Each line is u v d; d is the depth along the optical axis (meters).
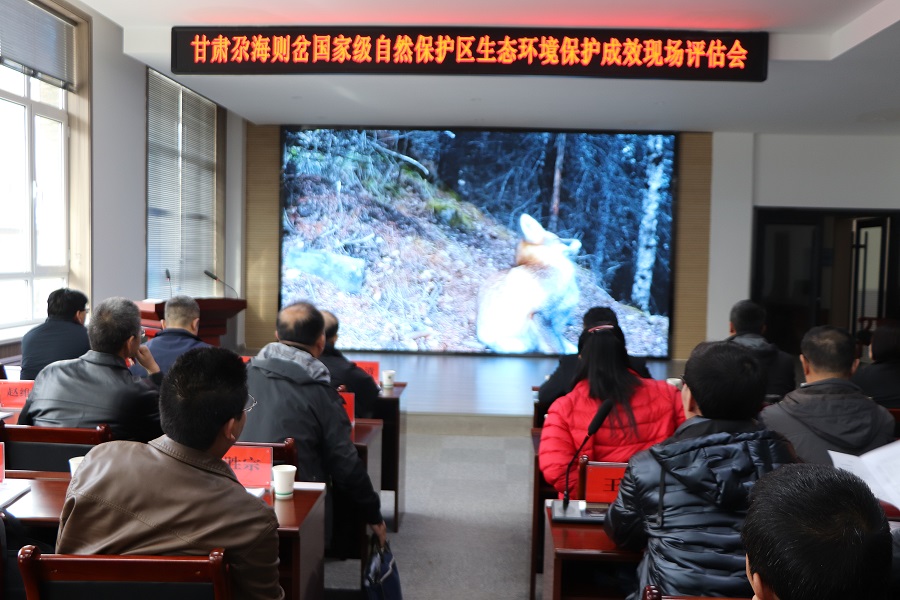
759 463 1.55
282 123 9.54
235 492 1.45
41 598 1.30
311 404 2.50
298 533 1.84
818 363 2.44
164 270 7.99
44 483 2.05
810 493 0.82
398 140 9.69
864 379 3.41
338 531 2.84
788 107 7.86
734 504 1.54
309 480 2.46
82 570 1.29
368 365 4.20
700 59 5.24
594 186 9.69
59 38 5.78
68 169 6.07
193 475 1.44
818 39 5.95
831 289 10.03
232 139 9.65
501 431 6.07
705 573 1.53
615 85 6.95
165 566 1.29
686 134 9.61
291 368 2.54
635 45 5.23
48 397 2.46
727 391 1.70
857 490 0.82
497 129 9.64
